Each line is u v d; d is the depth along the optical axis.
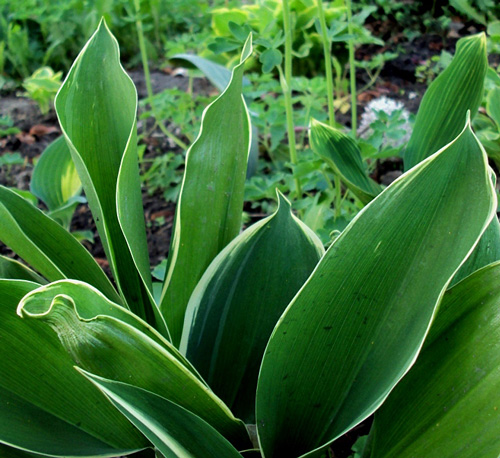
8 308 0.44
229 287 0.49
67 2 1.31
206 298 0.49
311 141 0.57
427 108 0.57
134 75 1.27
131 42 1.33
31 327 0.45
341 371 0.43
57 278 0.49
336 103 1.01
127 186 0.46
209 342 0.49
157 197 0.89
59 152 0.73
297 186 0.70
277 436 0.45
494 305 0.40
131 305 0.51
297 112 0.88
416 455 0.40
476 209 0.40
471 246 0.39
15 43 1.26
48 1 1.34
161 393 0.42
